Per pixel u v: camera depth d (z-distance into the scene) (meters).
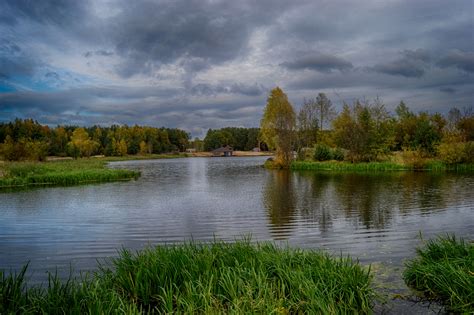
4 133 93.00
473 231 10.49
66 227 12.45
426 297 5.78
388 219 12.55
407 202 16.19
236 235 10.78
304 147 50.12
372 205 15.59
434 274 5.96
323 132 54.09
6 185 27.00
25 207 17.05
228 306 5.13
